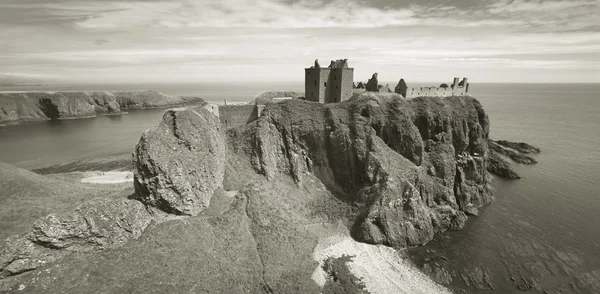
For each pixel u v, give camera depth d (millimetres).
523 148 126125
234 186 63969
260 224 56688
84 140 139625
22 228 46469
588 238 60562
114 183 76250
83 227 41125
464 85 91000
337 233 61312
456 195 75438
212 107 69500
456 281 50531
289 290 46156
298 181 70000
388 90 84000
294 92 106062
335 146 70938
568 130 176125
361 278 50625
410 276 51500
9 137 145625
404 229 60875
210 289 41906
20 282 35844
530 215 70062
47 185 59750
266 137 70812
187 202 51688
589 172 98875
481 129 83938
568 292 47656
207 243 48062
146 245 44125
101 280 38219
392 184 64000
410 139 73750
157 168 49562
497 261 54781
